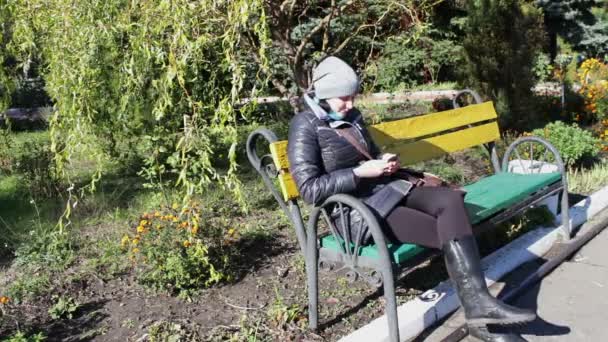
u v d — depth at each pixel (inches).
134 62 159.8
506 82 314.2
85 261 175.2
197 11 143.9
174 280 154.9
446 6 649.0
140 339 133.3
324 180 126.0
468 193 169.5
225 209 207.9
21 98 490.0
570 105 387.5
